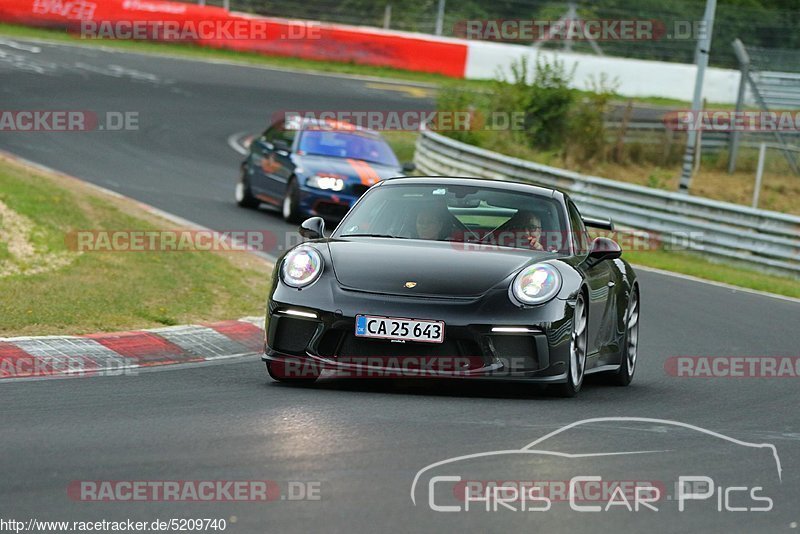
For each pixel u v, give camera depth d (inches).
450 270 987.3
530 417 881.5
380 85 5017.2
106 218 1950.1
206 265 1704.0
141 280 1520.7
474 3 5674.2
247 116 4065.0
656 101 5334.6
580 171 3836.1
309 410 872.9
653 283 2148.1
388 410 884.0
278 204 2427.4
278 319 979.9
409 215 1106.7
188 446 732.0
